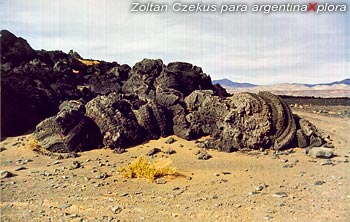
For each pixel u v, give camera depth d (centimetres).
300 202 745
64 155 1184
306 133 1257
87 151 1238
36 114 1475
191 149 1239
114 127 1272
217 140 1274
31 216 700
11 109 1386
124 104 1401
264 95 1302
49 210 729
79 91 1780
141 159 1028
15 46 1736
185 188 862
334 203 733
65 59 2127
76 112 1273
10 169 1034
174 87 1639
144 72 1784
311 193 797
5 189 856
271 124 1225
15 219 686
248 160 1109
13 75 1493
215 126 1347
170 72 1681
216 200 774
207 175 963
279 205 730
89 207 743
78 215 702
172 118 1426
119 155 1191
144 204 757
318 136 1280
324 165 1026
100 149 1257
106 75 1986
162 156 1167
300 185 855
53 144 1221
